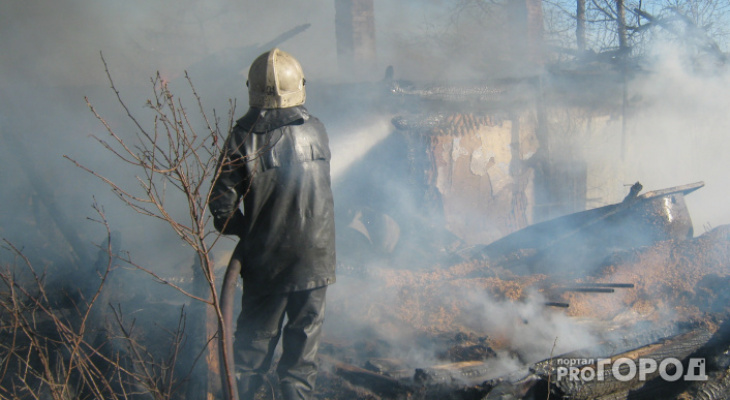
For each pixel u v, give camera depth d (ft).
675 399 10.85
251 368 10.73
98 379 11.53
